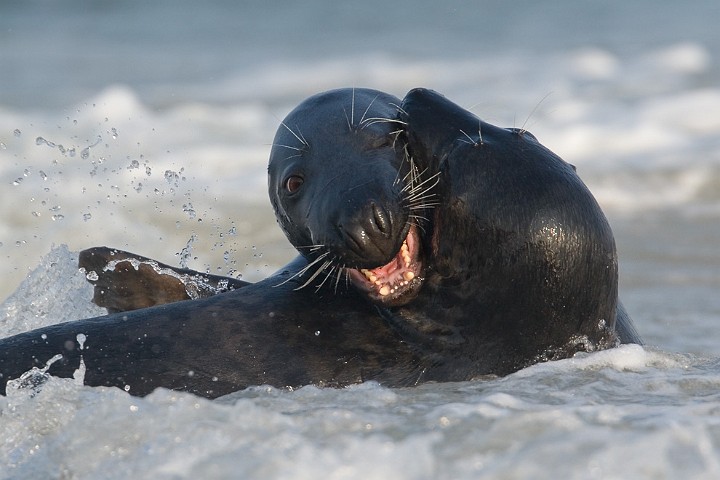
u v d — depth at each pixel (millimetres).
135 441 15375
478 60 114625
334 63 115250
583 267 20500
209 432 14883
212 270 40312
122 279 23844
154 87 106938
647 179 57844
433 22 149000
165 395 16750
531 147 21297
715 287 36688
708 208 51875
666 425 14344
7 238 45688
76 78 112750
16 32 155625
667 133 68938
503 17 149375
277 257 42281
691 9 143625
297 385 20562
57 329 21422
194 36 149000
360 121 22125
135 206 52219
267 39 142875
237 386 20453
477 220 20578
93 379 20422
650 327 31234
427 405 17344
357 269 20438
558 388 18719
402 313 21422
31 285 25859
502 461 13227
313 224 20922
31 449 16562
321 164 21625
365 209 19703
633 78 96938
